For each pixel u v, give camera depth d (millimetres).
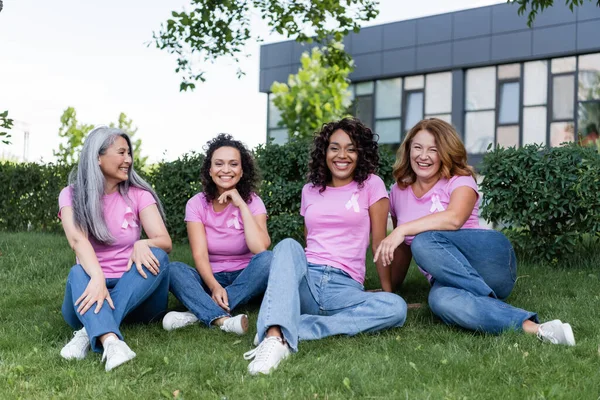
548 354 2900
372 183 3793
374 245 3854
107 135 3432
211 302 3645
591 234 5961
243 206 3877
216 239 3967
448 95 16016
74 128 17375
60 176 9383
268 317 2984
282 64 18750
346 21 9875
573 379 2609
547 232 6102
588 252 6164
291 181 7844
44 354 3078
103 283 3094
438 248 3510
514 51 14875
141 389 2600
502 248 3639
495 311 3314
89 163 3395
